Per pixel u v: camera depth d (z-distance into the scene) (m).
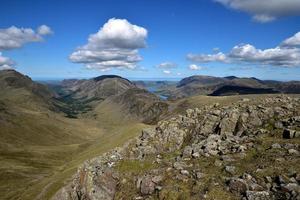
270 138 34.94
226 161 30.91
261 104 47.78
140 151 44.81
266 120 41.16
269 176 26.11
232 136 38.75
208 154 33.84
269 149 31.64
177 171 31.14
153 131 51.25
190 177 29.52
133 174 34.59
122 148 48.91
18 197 136.00
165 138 47.62
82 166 44.31
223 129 43.28
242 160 30.62
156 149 45.56
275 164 27.88
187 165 32.28
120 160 39.09
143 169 34.88
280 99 49.28
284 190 23.48
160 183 30.31
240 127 41.88
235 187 25.53
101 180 35.53
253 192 23.98
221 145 35.59
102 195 33.75
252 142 34.81
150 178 31.25
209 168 30.41
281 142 32.81
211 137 39.50
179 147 45.47
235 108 48.03
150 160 37.03
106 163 40.00
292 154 29.34
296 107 43.50
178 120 52.66
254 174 26.88
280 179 24.94
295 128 35.09
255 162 29.42
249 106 46.62
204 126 46.88
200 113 53.03
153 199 28.78
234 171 28.39
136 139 51.47
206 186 27.16
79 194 38.81
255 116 42.62
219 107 53.12
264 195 23.59
